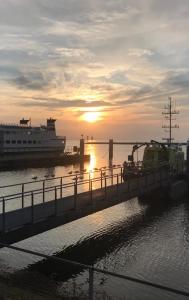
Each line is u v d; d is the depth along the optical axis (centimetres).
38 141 10862
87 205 2400
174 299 1684
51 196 3872
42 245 2384
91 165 11381
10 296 1065
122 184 3206
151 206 3731
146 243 2473
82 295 1455
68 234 2653
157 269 2033
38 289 1312
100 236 2625
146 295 1709
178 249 2353
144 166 4209
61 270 1950
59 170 9506
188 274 1973
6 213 2020
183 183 4416
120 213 3381
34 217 2025
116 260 2158
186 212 3469
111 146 12988
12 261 2031
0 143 9944
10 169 9531
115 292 1708
